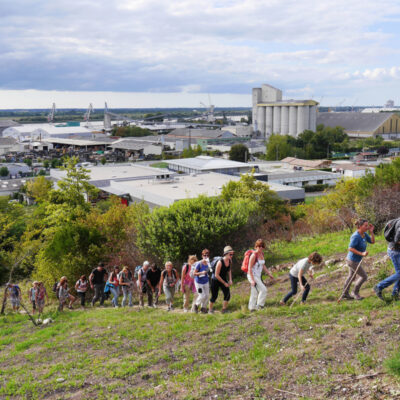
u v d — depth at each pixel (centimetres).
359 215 2141
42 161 14838
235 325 952
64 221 3844
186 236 1759
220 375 702
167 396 676
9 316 1619
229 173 8288
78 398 748
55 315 1493
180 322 1073
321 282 1151
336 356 676
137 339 1016
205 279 1141
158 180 6112
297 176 8219
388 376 576
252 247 1845
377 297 888
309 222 2603
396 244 819
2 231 3612
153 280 1396
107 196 6288
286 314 938
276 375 662
